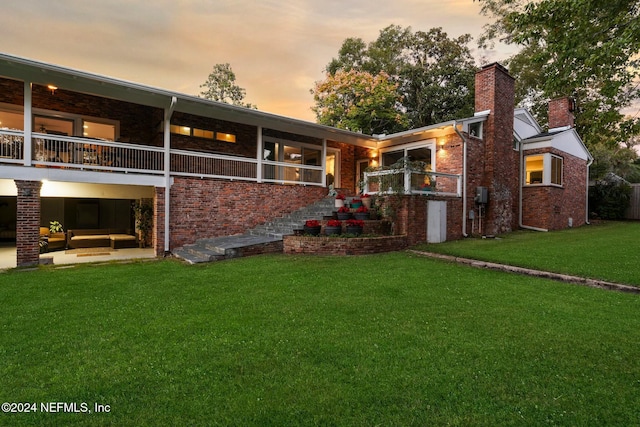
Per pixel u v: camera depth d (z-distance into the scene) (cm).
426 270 695
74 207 1315
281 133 1420
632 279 598
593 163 2027
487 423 221
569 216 1592
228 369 289
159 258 916
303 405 239
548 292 536
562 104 1667
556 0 599
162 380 272
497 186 1298
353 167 1661
